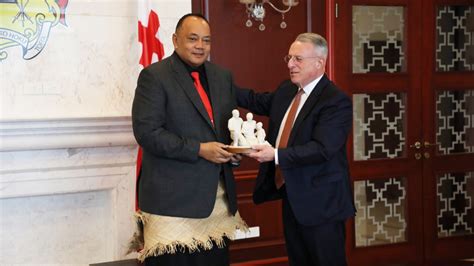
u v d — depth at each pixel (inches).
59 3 146.6
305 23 179.9
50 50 146.4
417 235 193.8
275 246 179.6
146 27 149.8
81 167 148.9
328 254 122.0
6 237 146.2
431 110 192.5
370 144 188.1
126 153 152.9
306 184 120.0
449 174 197.0
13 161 141.9
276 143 126.3
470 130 197.6
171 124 110.0
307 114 120.7
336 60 181.5
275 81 177.9
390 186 191.2
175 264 113.0
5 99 142.8
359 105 185.9
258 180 128.4
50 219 150.1
